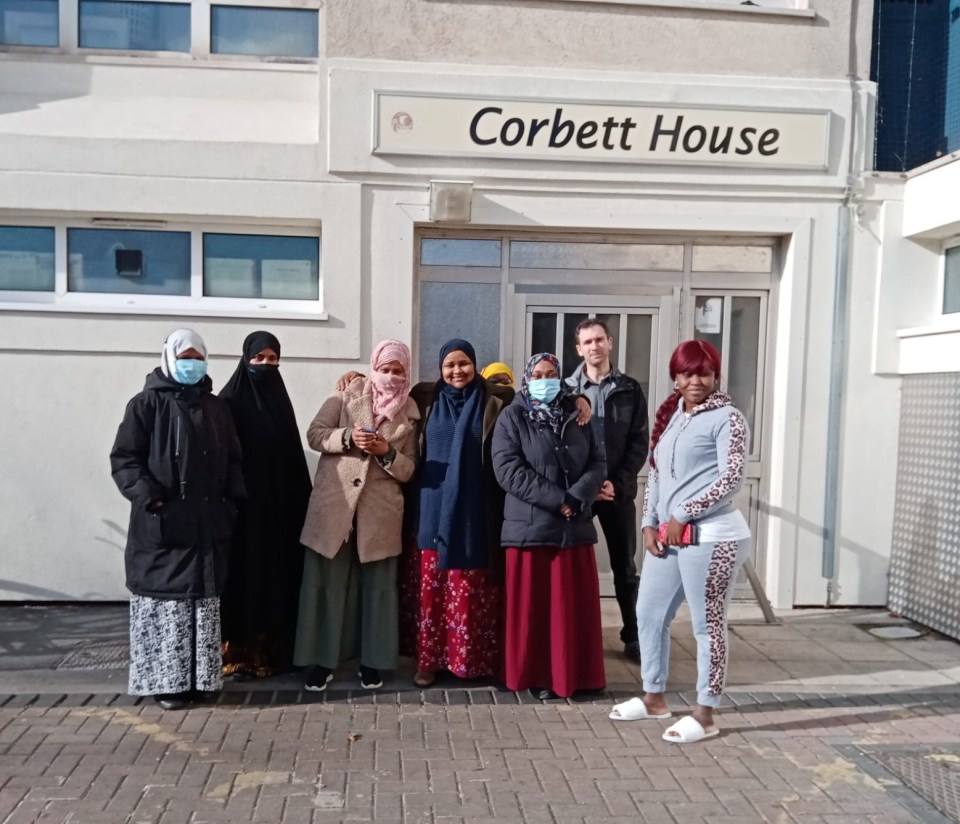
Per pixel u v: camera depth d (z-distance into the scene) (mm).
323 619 4273
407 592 4535
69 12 5590
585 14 5508
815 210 5691
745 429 3730
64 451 5414
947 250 5719
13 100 5500
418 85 5387
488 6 5453
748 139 5586
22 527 5430
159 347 5406
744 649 5062
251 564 4223
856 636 5316
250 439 4270
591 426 4309
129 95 5617
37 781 3334
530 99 5430
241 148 5387
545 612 4219
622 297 5828
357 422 4242
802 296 5703
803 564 5820
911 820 3170
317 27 5723
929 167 5434
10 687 4250
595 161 5531
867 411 5789
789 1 5777
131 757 3553
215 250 5605
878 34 5953
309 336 5469
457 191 5371
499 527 4352
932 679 4625
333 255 5453
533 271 5773
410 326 5539
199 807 3172
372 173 5434
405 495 4500
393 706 4152
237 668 4426
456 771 3498
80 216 5465
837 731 3957
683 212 5633
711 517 3764
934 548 5391
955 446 5211
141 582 3912
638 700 4090
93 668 4512
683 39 5574
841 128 5656
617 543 4820
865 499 5824
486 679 4504
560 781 3432
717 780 3459
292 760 3561
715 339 5918
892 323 5754
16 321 5324
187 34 5691
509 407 4195
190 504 3895
